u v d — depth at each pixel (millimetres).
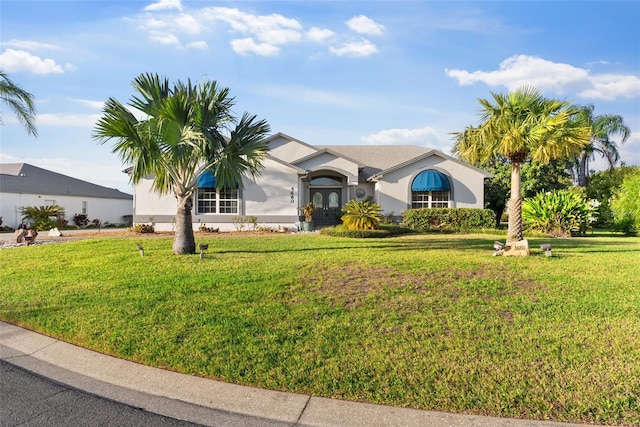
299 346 4879
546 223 20391
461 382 3967
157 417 3568
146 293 7289
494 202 29766
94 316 6121
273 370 4297
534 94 14070
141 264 10227
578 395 3682
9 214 29953
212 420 3508
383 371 4227
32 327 5918
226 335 5250
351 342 4977
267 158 22203
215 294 7176
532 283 7793
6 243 17625
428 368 4266
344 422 3398
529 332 5238
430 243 15133
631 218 20094
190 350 4844
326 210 26344
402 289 7305
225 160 11906
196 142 11352
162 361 4586
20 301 7043
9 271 10031
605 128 34531
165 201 22125
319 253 12023
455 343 4906
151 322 5797
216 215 22031
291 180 22453
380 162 28625
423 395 3746
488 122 14195
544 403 3559
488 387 3854
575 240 17234
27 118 15594
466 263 9859
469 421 3350
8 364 4793
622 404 3523
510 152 14266
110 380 4312
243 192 22203
